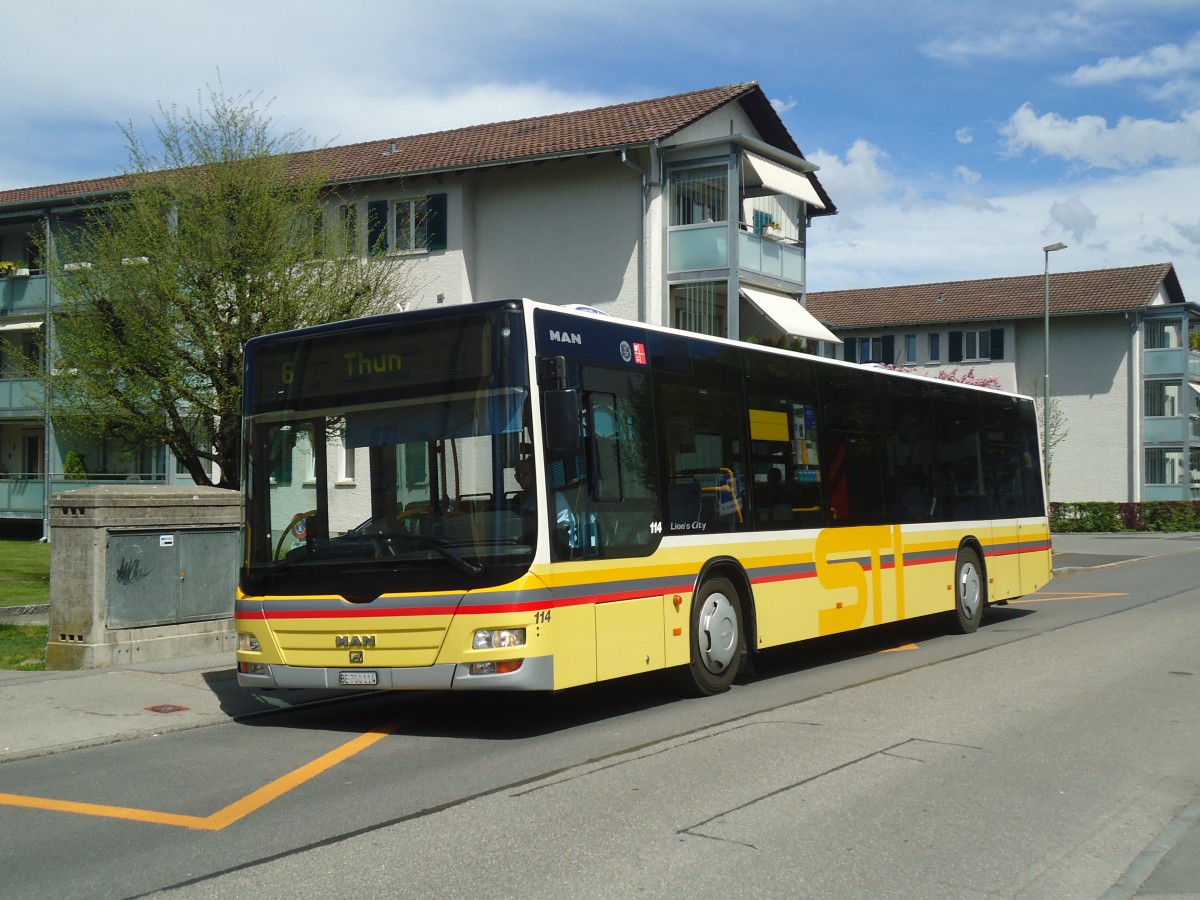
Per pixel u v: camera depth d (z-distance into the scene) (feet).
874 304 203.72
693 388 35.27
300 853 19.40
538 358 29.22
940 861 18.79
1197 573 88.69
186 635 42.75
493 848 19.43
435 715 33.42
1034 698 34.04
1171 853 19.34
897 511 46.14
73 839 20.65
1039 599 69.97
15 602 63.41
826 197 118.73
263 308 65.82
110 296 66.95
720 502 35.88
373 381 30.58
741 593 36.88
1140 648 45.50
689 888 17.34
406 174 102.53
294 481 31.24
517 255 103.65
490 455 28.78
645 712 32.89
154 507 41.93
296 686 30.30
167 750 28.50
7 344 74.79
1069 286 189.67
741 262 97.04
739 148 97.04
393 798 23.13
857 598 42.78
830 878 17.87
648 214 98.37
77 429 71.56
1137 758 26.27
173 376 65.21
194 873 18.43
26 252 136.46
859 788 23.39
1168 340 185.47
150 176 69.05
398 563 29.14
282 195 68.64
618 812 21.65
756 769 25.07
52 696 34.63
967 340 191.62
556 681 28.66
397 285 74.64
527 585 28.14
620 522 31.42
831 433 42.29
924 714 31.58
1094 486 183.32
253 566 31.32
